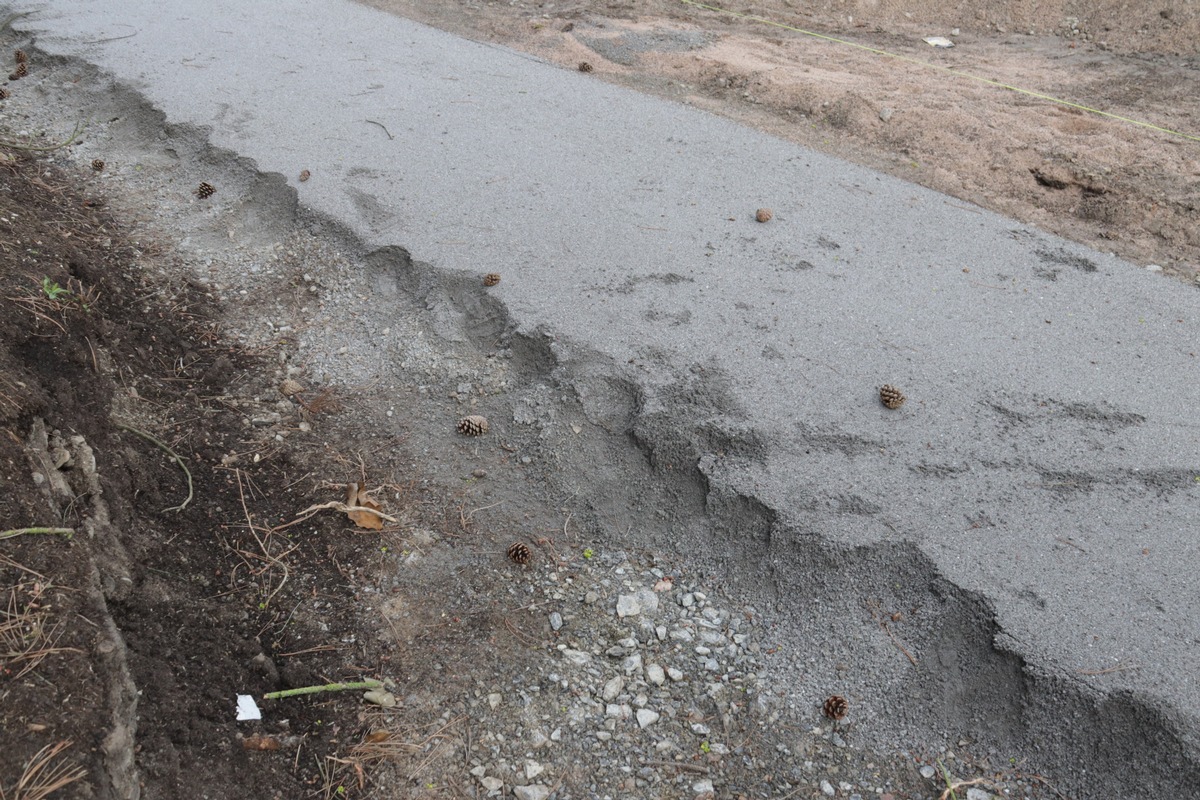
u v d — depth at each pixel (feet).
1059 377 12.08
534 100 21.22
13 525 8.30
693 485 10.90
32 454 9.20
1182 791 7.73
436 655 9.54
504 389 12.67
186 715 8.30
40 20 24.76
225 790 7.94
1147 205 17.51
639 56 25.23
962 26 29.99
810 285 14.06
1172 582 9.17
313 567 10.43
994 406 11.51
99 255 14.94
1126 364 12.42
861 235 15.71
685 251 14.87
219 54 22.89
